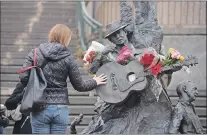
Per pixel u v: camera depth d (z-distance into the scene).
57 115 10.15
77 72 10.32
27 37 24.09
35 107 10.03
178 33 21.88
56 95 10.17
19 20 24.98
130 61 11.35
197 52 21.92
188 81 11.90
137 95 11.72
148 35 12.10
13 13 25.16
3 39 23.81
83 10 22.16
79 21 22.81
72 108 18.70
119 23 11.67
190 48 21.94
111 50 11.50
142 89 11.22
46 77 10.16
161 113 11.81
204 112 19.00
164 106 11.82
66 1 25.61
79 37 22.97
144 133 11.76
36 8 25.44
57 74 10.18
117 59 11.35
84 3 22.47
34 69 10.15
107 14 22.28
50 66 10.17
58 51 10.18
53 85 10.17
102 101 12.01
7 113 13.57
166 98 11.83
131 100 11.74
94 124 11.96
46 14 25.30
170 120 11.79
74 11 25.44
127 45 11.64
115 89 11.27
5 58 22.66
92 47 11.57
